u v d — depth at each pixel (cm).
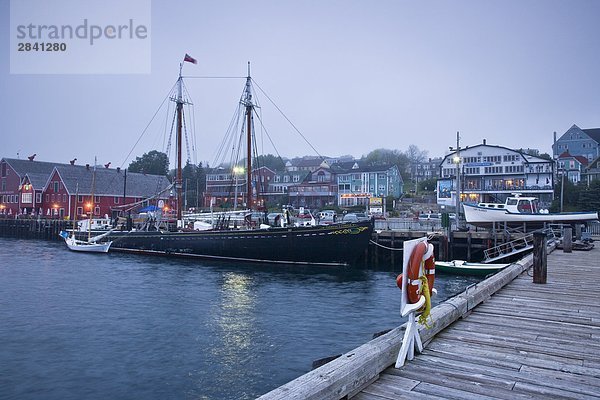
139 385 917
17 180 7588
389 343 487
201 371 995
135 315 1517
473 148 6475
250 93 3678
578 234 2420
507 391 425
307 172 8538
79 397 857
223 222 3550
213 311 1582
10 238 6238
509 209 3056
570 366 498
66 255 3619
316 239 2727
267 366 1027
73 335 1274
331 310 1605
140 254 3578
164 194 7712
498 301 867
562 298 897
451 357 523
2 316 1497
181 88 4025
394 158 12500
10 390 891
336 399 375
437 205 6494
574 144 8581
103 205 7094
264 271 2625
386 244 2989
